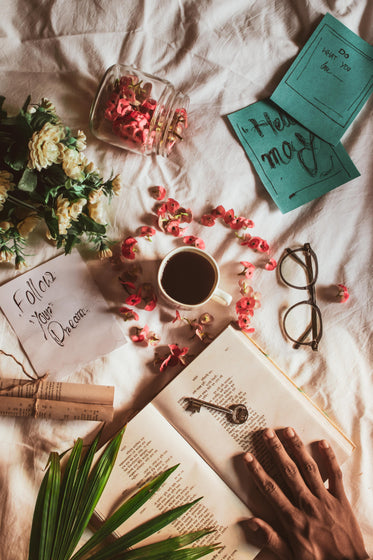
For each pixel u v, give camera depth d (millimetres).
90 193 767
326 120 960
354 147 972
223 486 881
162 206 937
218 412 891
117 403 916
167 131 890
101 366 917
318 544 857
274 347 948
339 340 953
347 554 855
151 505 863
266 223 971
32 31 927
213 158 954
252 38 941
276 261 970
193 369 894
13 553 861
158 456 874
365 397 940
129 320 930
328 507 866
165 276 860
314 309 956
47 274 924
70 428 898
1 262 915
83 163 765
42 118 739
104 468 773
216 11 923
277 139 962
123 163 941
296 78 951
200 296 856
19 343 912
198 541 865
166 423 885
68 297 925
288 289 962
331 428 905
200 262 864
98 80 940
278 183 958
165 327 940
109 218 939
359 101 961
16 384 856
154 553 770
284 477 875
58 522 754
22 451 893
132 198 942
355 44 947
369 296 962
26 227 775
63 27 921
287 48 948
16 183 756
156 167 948
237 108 959
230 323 920
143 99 866
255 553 866
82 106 942
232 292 958
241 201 965
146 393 925
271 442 870
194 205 958
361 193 970
